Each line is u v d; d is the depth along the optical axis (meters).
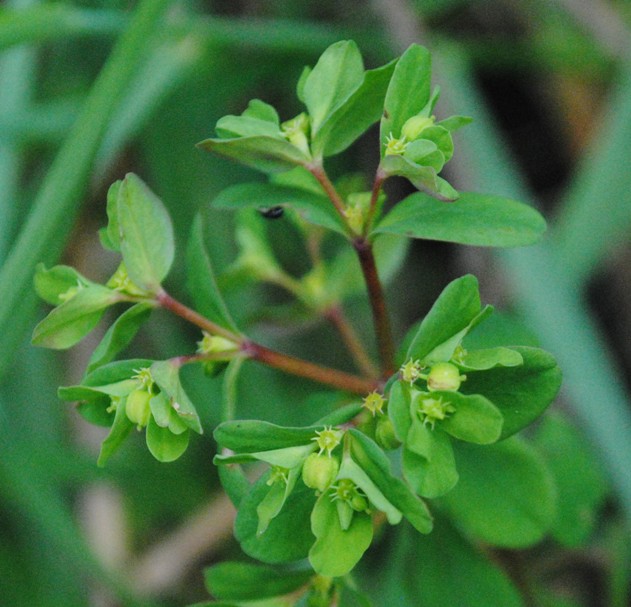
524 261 0.22
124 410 0.17
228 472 0.17
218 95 0.25
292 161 0.18
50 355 0.25
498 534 0.19
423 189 0.17
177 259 0.24
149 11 0.21
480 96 0.25
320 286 0.20
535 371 0.17
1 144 0.23
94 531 0.24
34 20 0.22
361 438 0.17
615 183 0.23
